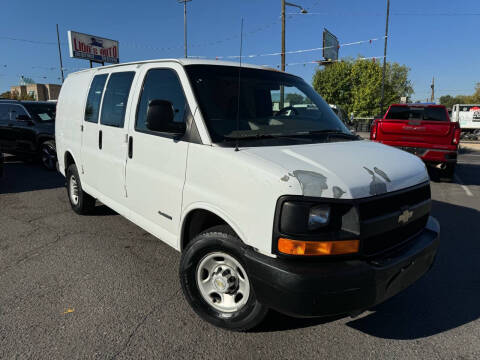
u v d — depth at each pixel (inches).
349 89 1708.9
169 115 112.0
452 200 280.5
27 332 107.2
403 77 2336.4
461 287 141.9
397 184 98.7
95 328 110.0
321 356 100.9
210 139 107.9
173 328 111.0
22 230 192.9
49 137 363.6
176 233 122.7
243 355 100.3
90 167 180.7
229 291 107.5
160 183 126.6
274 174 89.1
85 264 153.6
